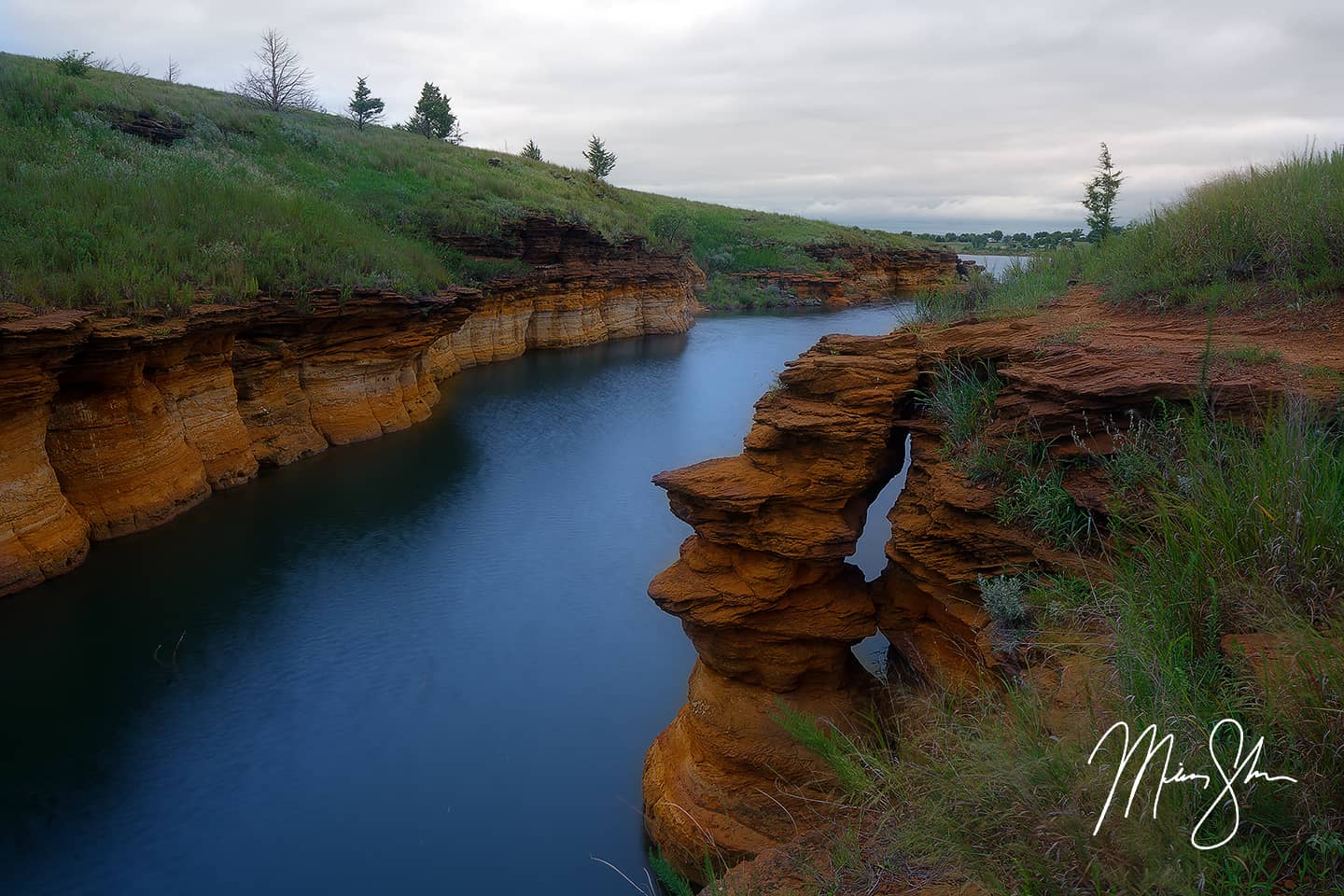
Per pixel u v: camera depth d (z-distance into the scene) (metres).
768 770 8.31
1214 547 4.38
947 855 3.64
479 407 31.47
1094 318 9.07
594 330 48.56
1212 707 3.47
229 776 10.56
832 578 8.73
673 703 12.31
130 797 10.14
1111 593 5.35
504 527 19.27
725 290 69.00
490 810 10.03
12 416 14.60
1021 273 13.01
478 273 39.88
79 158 25.75
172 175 26.58
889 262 84.94
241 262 21.72
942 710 5.14
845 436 8.23
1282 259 8.61
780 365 41.03
